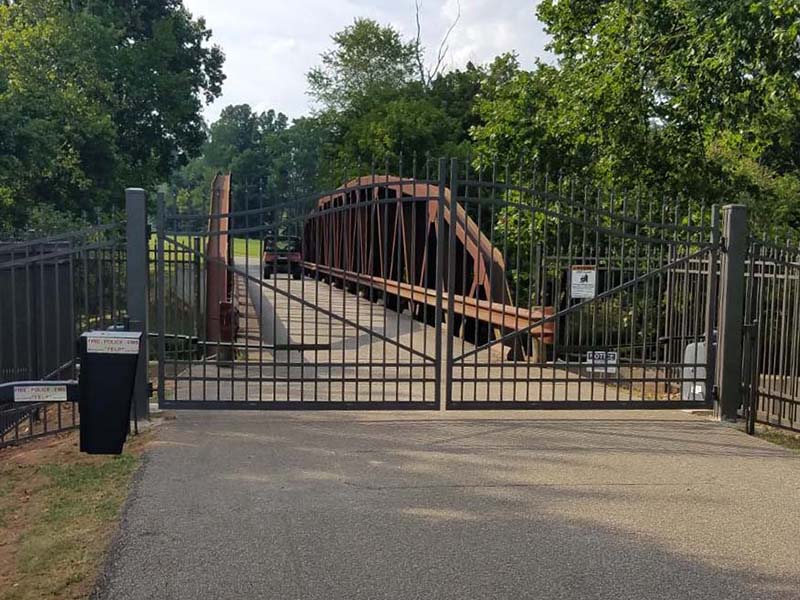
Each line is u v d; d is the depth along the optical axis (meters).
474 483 5.43
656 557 4.26
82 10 32.47
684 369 8.16
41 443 6.43
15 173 19.52
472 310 11.44
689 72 12.02
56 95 22.75
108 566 3.97
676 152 13.41
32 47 23.45
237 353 11.27
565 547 4.36
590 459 6.07
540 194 7.39
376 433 6.70
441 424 7.06
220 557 4.12
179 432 6.56
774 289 7.39
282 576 3.92
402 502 5.02
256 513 4.75
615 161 13.42
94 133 23.91
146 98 35.28
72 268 6.81
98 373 5.63
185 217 7.07
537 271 9.49
